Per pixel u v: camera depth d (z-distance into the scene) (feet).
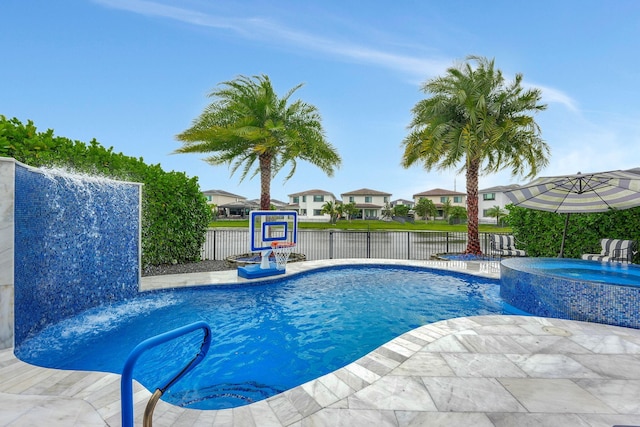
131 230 21.59
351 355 14.46
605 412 8.04
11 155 17.11
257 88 40.06
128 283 21.31
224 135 36.45
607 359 11.18
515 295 20.40
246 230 82.99
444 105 39.11
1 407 8.16
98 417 7.79
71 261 16.96
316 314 19.80
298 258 36.76
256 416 8.00
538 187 27.07
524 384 9.50
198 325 6.00
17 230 12.82
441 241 66.74
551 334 13.61
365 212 179.22
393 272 31.09
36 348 14.20
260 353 14.55
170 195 29.94
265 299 22.56
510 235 38.42
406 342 12.78
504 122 36.40
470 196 40.37
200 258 34.30
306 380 12.26
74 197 17.10
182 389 11.49
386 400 8.70
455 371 10.36
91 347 14.65
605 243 28.19
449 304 21.76
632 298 14.74
